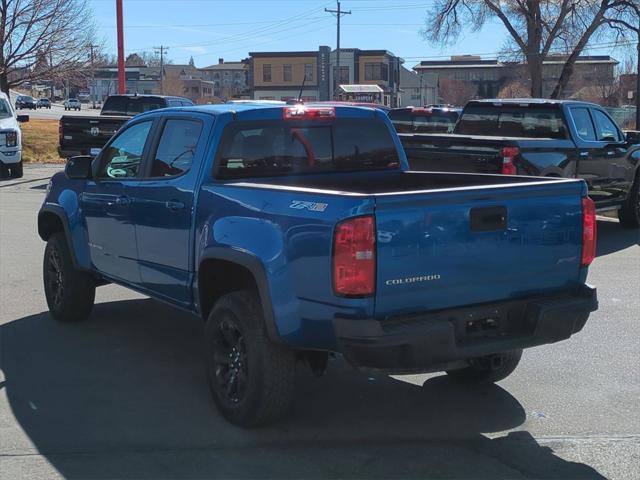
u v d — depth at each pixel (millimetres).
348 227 3859
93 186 6301
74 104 83812
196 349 6242
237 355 4637
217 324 4734
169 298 5434
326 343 4086
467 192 4133
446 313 4176
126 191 5777
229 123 5180
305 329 4141
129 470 4078
